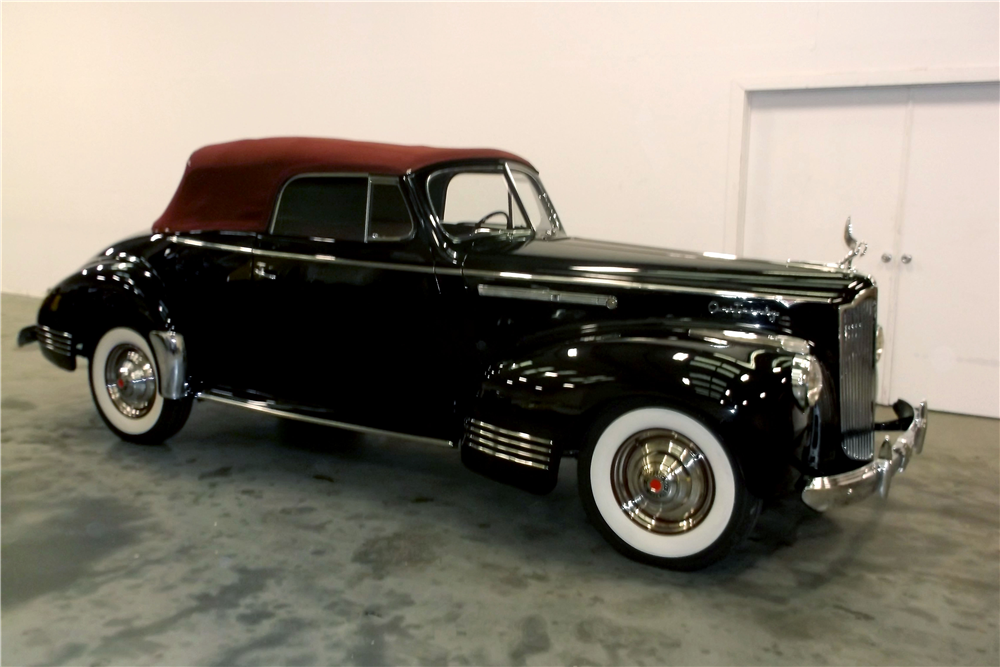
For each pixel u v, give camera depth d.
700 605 2.38
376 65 5.69
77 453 3.57
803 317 2.64
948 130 4.36
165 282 3.47
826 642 2.20
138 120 6.77
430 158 3.08
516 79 5.26
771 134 4.77
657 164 4.97
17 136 7.34
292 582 2.48
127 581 2.46
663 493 2.54
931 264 4.52
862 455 2.80
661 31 4.80
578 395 2.54
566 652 2.13
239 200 3.33
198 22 6.30
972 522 3.02
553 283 2.86
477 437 2.76
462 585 2.48
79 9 6.76
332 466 3.50
